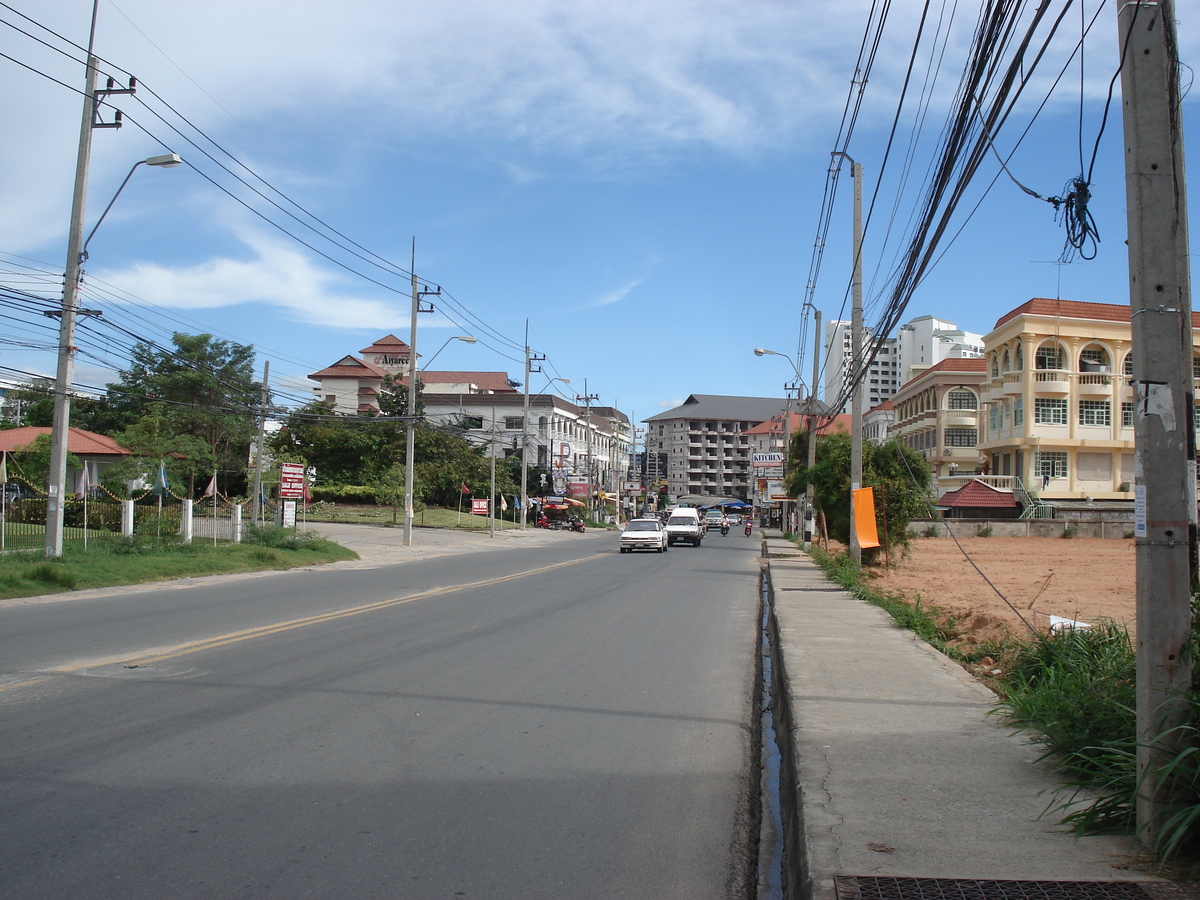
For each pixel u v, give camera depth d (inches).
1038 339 2065.7
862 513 917.2
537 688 349.1
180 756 244.8
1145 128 169.8
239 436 2209.6
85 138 790.5
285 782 225.3
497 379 3976.4
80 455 1697.8
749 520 3671.3
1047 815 185.5
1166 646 163.5
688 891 169.9
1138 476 169.5
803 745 243.0
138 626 497.4
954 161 345.1
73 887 163.0
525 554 1390.3
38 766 233.6
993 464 2349.9
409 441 1524.4
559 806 214.7
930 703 299.3
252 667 375.2
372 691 332.5
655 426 6865.2
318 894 162.2
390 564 1109.7
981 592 848.9
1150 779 162.9
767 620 637.3
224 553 993.5
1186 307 174.9
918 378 2711.6
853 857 162.4
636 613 620.1
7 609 582.2
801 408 2172.7
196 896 160.4
